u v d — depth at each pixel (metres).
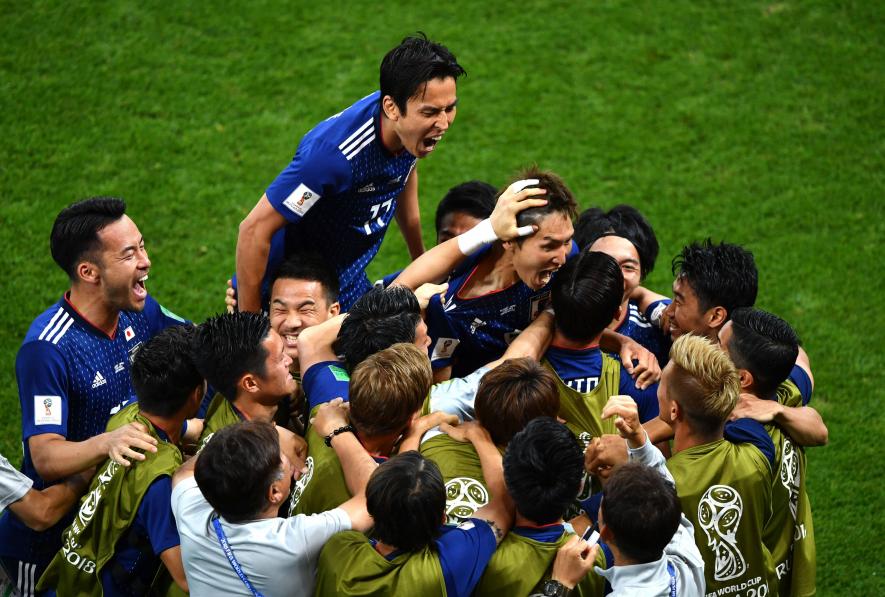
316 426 12.27
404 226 18.73
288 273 14.52
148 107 31.41
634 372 14.41
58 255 15.09
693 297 14.91
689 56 34.38
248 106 31.89
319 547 11.29
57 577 13.20
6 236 26.80
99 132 30.39
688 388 12.45
